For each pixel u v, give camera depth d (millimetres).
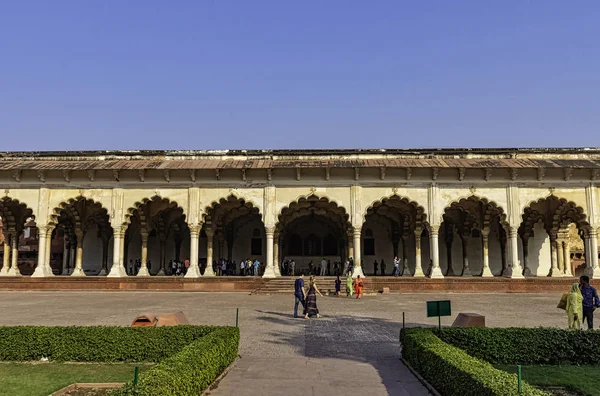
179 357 4992
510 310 12156
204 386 5234
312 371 6195
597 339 6656
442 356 5234
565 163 18125
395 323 10109
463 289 17609
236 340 6844
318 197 18719
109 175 18859
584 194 18312
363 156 19453
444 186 18609
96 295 16391
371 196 18688
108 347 6559
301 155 19453
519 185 18484
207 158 19594
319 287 17406
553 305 13391
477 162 18484
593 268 17859
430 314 6895
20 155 19609
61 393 5211
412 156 19438
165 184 18891
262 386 5535
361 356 7094
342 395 5223
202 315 11078
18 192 18844
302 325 9844
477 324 7715
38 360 6578
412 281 17719
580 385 5543
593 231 18062
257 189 18828
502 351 6641
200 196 18828
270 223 18531
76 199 18875
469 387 4371
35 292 17547
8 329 6680
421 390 5430
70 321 9883
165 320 7688
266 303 13852
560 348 6621
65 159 19594
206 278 18062
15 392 5148
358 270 18172
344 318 10859
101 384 5461
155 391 3912
